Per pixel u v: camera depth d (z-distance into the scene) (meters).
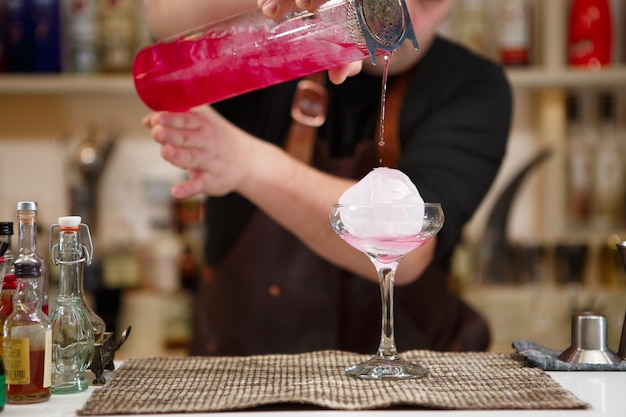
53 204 3.21
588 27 2.97
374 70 1.99
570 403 1.07
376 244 1.20
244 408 1.08
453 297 2.16
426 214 1.20
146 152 3.21
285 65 1.37
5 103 3.21
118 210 3.20
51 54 3.01
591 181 3.05
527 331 2.89
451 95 2.01
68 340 1.19
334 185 1.71
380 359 1.27
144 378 1.24
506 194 2.85
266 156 1.66
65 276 1.21
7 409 1.10
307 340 2.08
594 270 3.06
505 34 2.99
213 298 2.15
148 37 3.09
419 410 1.07
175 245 3.01
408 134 2.03
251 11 1.38
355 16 1.24
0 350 1.18
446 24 2.99
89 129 3.21
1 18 3.01
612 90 3.10
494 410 1.06
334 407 1.06
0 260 1.24
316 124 1.97
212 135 1.58
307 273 2.07
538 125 3.13
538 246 2.92
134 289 3.01
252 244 2.09
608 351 1.34
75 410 1.09
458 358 1.39
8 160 3.21
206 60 1.41
